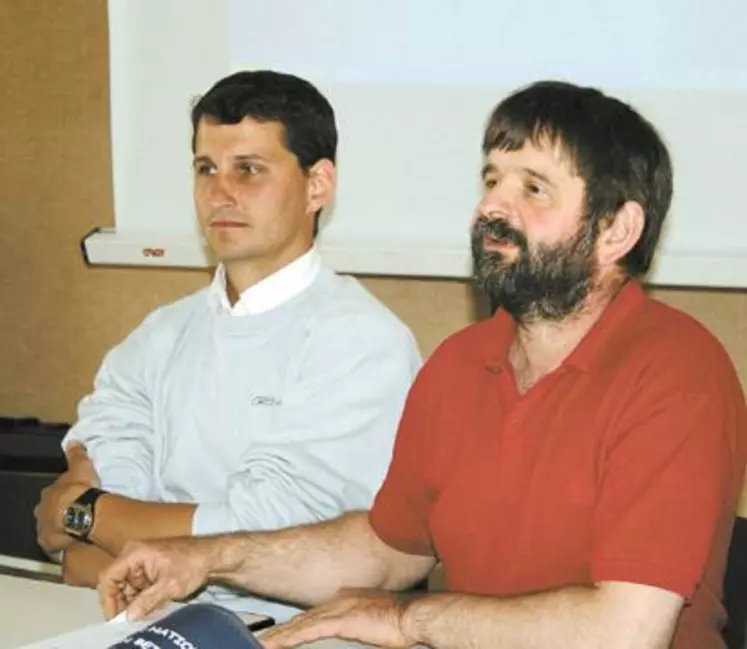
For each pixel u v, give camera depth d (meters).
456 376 1.85
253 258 2.21
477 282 1.73
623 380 1.64
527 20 2.94
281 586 1.91
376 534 1.94
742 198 2.82
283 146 2.20
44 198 3.56
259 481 2.12
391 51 3.06
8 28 3.54
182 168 3.28
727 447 1.61
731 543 1.83
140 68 3.30
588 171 1.64
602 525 1.58
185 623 1.07
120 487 2.26
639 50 2.86
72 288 3.56
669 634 1.53
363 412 2.15
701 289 2.96
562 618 1.54
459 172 3.02
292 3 3.14
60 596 1.88
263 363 2.20
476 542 1.75
